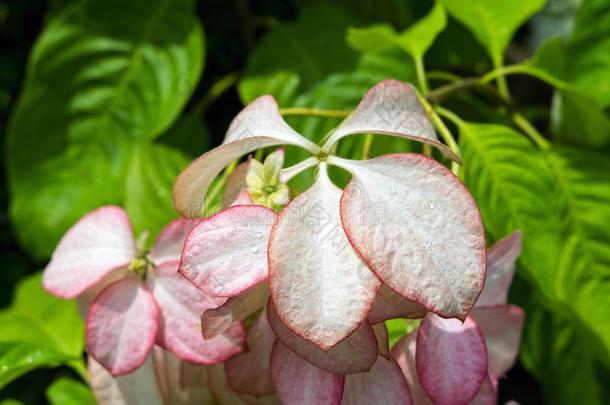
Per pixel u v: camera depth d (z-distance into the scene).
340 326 0.39
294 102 0.67
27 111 0.69
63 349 0.63
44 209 0.69
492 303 0.48
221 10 0.84
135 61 0.71
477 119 0.69
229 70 0.84
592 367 0.62
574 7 0.88
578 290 0.58
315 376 0.43
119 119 0.70
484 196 0.56
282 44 0.70
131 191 0.62
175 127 0.74
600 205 0.60
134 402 0.50
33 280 0.70
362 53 0.68
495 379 0.48
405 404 0.44
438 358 0.44
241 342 0.46
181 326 0.47
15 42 0.84
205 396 0.51
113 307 0.47
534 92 0.88
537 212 0.56
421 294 0.39
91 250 0.49
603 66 0.64
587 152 0.62
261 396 0.47
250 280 0.40
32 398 0.79
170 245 0.48
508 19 0.66
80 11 0.71
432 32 0.63
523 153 0.57
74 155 0.70
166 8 0.72
